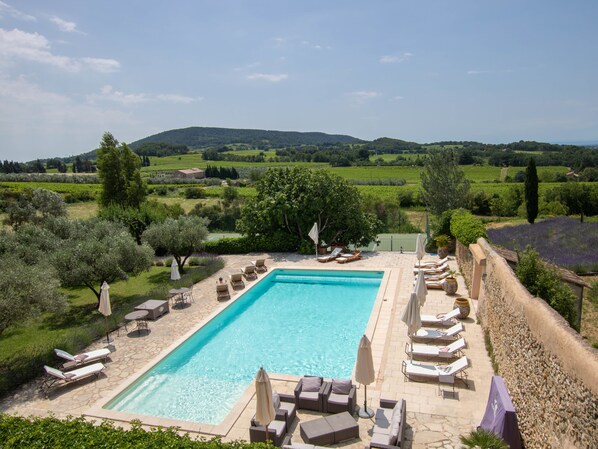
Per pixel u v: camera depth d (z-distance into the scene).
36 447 7.78
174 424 10.11
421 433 9.21
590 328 15.59
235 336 16.05
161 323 16.81
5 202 46.41
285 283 22.97
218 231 47.38
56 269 17.22
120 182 43.91
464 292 18.62
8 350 15.20
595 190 47.75
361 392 11.12
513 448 7.98
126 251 19.19
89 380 12.49
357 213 29.23
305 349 14.73
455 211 25.72
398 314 16.56
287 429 9.52
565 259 23.08
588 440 5.96
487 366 12.20
